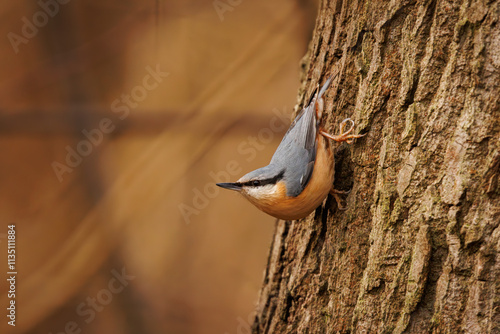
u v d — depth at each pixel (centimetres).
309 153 593
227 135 1299
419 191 498
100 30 1317
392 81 538
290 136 638
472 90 472
